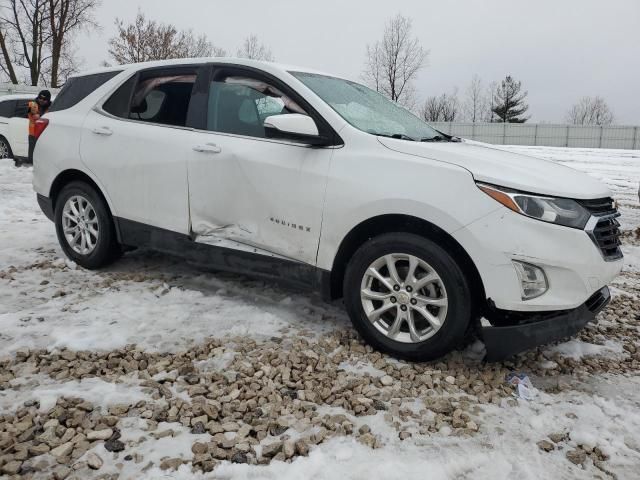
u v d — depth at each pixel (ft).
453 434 8.59
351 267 11.25
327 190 11.29
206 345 11.16
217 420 8.69
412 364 10.80
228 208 12.77
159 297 13.80
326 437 8.31
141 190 14.17
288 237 11.96
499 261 9.75
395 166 10.72
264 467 7.54
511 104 181.37
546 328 9.96
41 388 9.30
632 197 38.81
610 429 8.91
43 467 7.37
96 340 11.17
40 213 24.39
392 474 7.50
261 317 12.74
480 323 10.39
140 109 14.75
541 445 8.38
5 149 42.29
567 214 9.88
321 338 11.79
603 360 11.52
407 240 10.49
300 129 11.28
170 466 7.48
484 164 10.38
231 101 13.24
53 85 111.65
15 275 15.08
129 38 116.88
